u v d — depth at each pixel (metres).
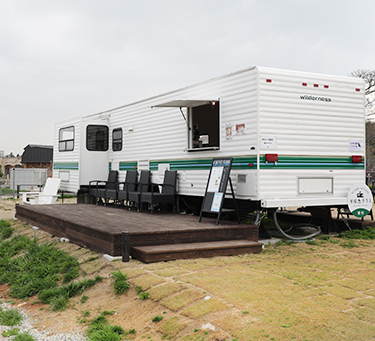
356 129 7.40
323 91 7.04
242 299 3.71
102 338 3.38
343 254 5.87
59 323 3.99
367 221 7.85
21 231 8.55
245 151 6.65
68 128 11.68
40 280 5.23
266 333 3.06
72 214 7.92
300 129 6.80
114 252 5.36
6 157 41.03
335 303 3.64
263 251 5.98
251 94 6.55
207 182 7.02
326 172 7.07
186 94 8.16
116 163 10.88
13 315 4.30
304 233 7.70
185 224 6.46
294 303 3.62
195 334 3.19
